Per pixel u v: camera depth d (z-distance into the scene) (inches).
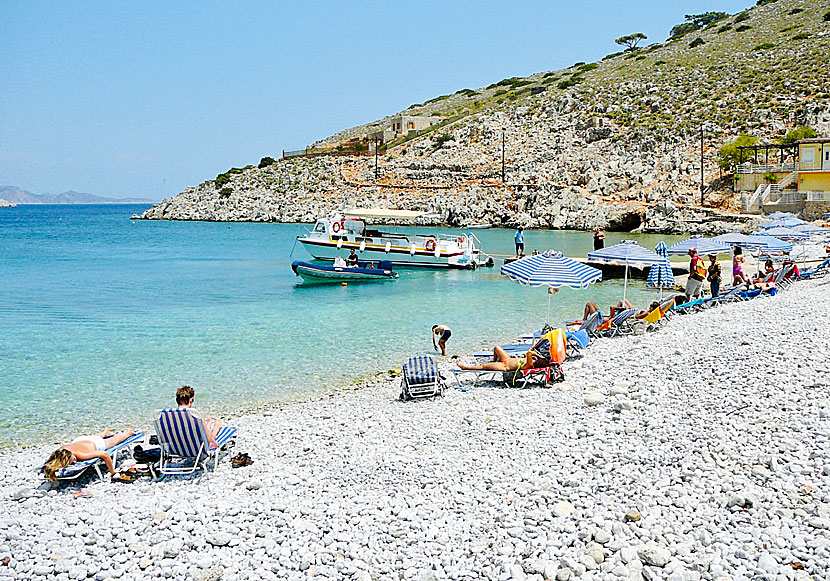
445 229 2957.7
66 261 1713.8
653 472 304.3
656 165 3139.8
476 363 603.5
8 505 319.6
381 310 933.8
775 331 545.6
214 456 377.4
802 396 372.8
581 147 3769.7
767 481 282.0
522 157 3784.5
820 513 253.6
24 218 6082.7
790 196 2422.5
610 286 1171.9
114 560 258.1
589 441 356.5
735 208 2586.1
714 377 438.0
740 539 244.2
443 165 3905.0
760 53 4626.0
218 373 597.6
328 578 243.8
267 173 4562.0
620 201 2952.8
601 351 611.5
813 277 1000.9
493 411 444.5
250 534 277.9
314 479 340.8
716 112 3742.6
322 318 868.0
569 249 1961.1
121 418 479.8
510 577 234.8
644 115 3983.8
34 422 471.5
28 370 609.3
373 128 6328.7
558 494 297.4
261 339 738.2
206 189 4682.6
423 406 475.8
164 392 542.0
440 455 364.2
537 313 893.8
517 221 2984.7
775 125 3378.4
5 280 1299.2
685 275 1300.4
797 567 224.1
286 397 526.3
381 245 1526.8
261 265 1601.9
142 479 351.6
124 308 959.0
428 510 293.4
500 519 278.1
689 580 223.8
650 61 5383.9
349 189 3988.7
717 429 339.9
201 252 1987.0
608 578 230.1
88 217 6407.5
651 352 562.9
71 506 315.9
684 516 264.7
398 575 244.2
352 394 528.4
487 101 5570.9
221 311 932.0
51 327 812.6
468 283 1262.3
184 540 272.5
